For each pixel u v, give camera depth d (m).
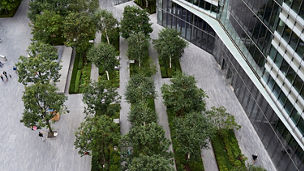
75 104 49.00
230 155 40.22
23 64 45.06
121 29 56.50
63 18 58.28
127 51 54.78
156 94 45.72
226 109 46.75
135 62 56.03
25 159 41.31
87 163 40.66
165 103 42.72
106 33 57.84
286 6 30.08
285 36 31.14
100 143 36.69
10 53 59.72
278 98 34.91
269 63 35.34
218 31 49.06
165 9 60.94
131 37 51.47
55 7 60.97
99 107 41.31
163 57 53.00
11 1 67.75
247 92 44.62
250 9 38.22
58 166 40.38
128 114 44.84
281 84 33.47
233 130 43.66
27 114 40.00
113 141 38.19
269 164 39.84
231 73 49.88
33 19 61.28
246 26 40.25
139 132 33.88
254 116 43.62
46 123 42.38
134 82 44.16
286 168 36.97
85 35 52.56
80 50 54.78
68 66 55.44
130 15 55.53
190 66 54.75
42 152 42.19
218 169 39.31
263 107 40.47
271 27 33.88
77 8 60.31
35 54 48.12
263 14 35.19
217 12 50.84
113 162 40.03
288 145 35.72
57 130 45.03
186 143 36.25
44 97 40.22
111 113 41.62
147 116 38.69
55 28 55.00
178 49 50.88
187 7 55.66
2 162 40.97
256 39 38.06
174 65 54.94
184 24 59.09
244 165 37.62
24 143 43.41
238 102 48.00
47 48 48.41
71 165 40.47
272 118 38.56
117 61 51.16
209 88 50.25
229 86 50.66
